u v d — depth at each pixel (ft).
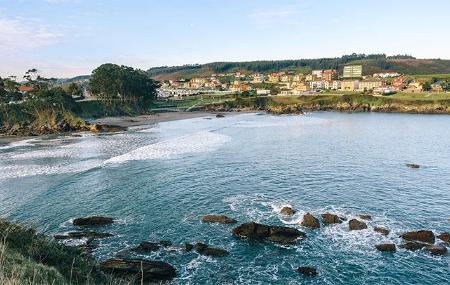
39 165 192.95
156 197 142.72
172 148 245.45
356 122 436.35
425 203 136.67
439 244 103.40
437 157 220.64
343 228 113.80
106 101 524.11
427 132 339.16
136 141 278.26
